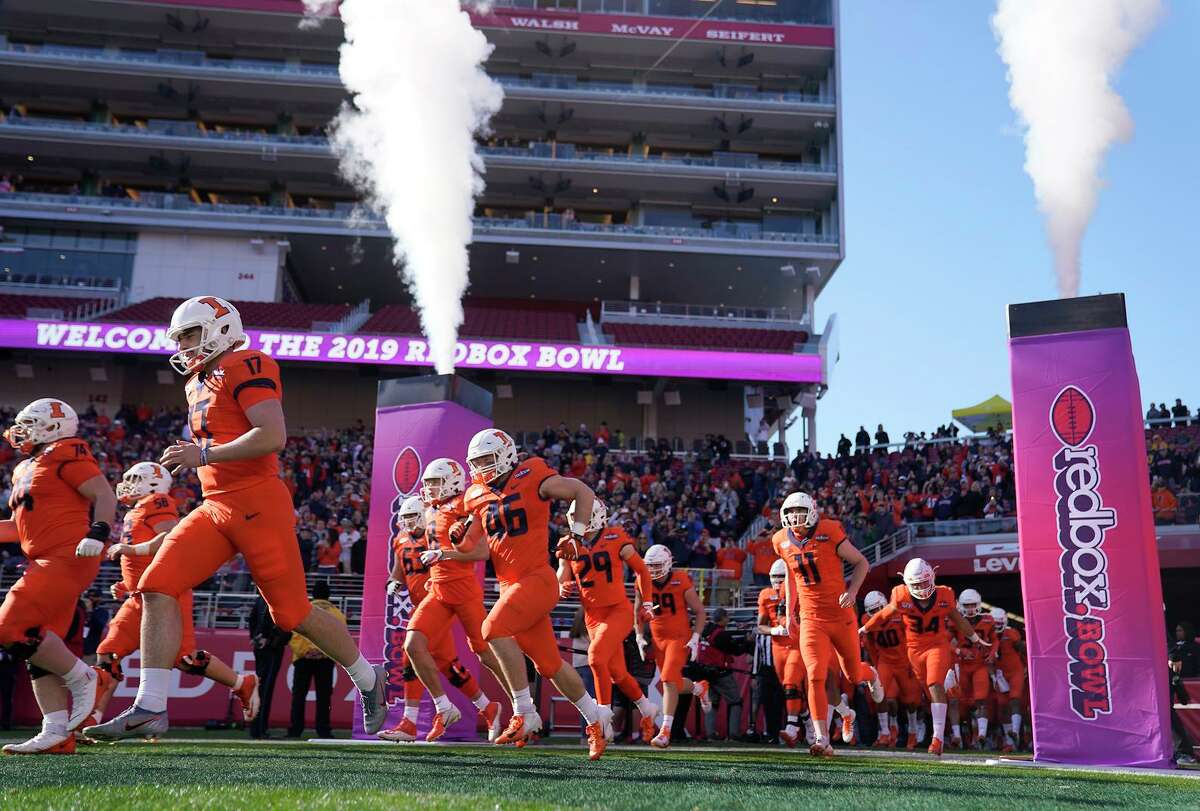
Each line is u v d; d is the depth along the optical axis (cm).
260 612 973
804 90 4031
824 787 405
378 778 383
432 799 303
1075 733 756
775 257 3612
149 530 787
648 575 798
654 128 3938
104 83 3659
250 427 420
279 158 3612
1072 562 780
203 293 3456
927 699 1219
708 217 3931
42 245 3469
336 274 3825
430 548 795
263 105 3800
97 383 3219
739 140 4003
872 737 1201
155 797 292
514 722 569
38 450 532
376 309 4081
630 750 815
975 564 1953
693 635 883
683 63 3966
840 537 799
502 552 575
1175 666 1191
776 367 3086
